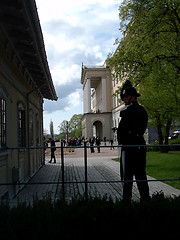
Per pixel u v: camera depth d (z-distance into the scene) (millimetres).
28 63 10969
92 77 78875
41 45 8562
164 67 14891
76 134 105062
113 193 8992
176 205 3762
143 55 14648
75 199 4055
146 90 19719
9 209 3785
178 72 14695
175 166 15805
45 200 4102
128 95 5469
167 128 26391
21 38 7996
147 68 14656
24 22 6832
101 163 20953
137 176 5070
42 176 14789
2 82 8281
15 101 10320
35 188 10180
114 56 15656
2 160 8023
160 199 4020
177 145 4711
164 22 14344
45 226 3418
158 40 14516
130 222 3559
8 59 8836
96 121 76625
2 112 8328
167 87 16047
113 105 70875
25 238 3314
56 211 3682
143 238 3543
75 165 19938
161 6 13547
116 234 3521
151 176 12539
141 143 5152
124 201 3984
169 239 3537
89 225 3510
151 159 20016
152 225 3557
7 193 8367
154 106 21078
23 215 3600
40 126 20188
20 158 11070
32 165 14625
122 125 5250
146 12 14242
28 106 13234
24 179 11852
